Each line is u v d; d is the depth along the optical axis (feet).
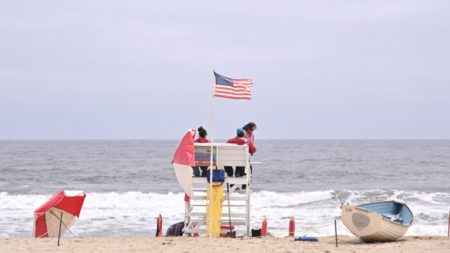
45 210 59.41
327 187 167.84
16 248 48.01
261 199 120.16
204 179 59.21
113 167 240.32
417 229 79.56
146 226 87.35
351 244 52.85
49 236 60.29
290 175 206.69
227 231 60.54
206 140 60.64
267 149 488.85
